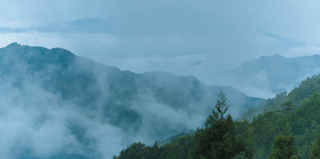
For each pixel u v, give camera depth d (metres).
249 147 22.23
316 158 32.41
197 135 23.28
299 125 91.19
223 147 21.48
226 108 23.23
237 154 22.25
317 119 88.56
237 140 22.27
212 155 21.84
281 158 28.27
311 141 76.25
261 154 79.88
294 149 28.27
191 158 23.23
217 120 23.16
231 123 22.75
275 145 29.28
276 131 94.62
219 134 22.56
